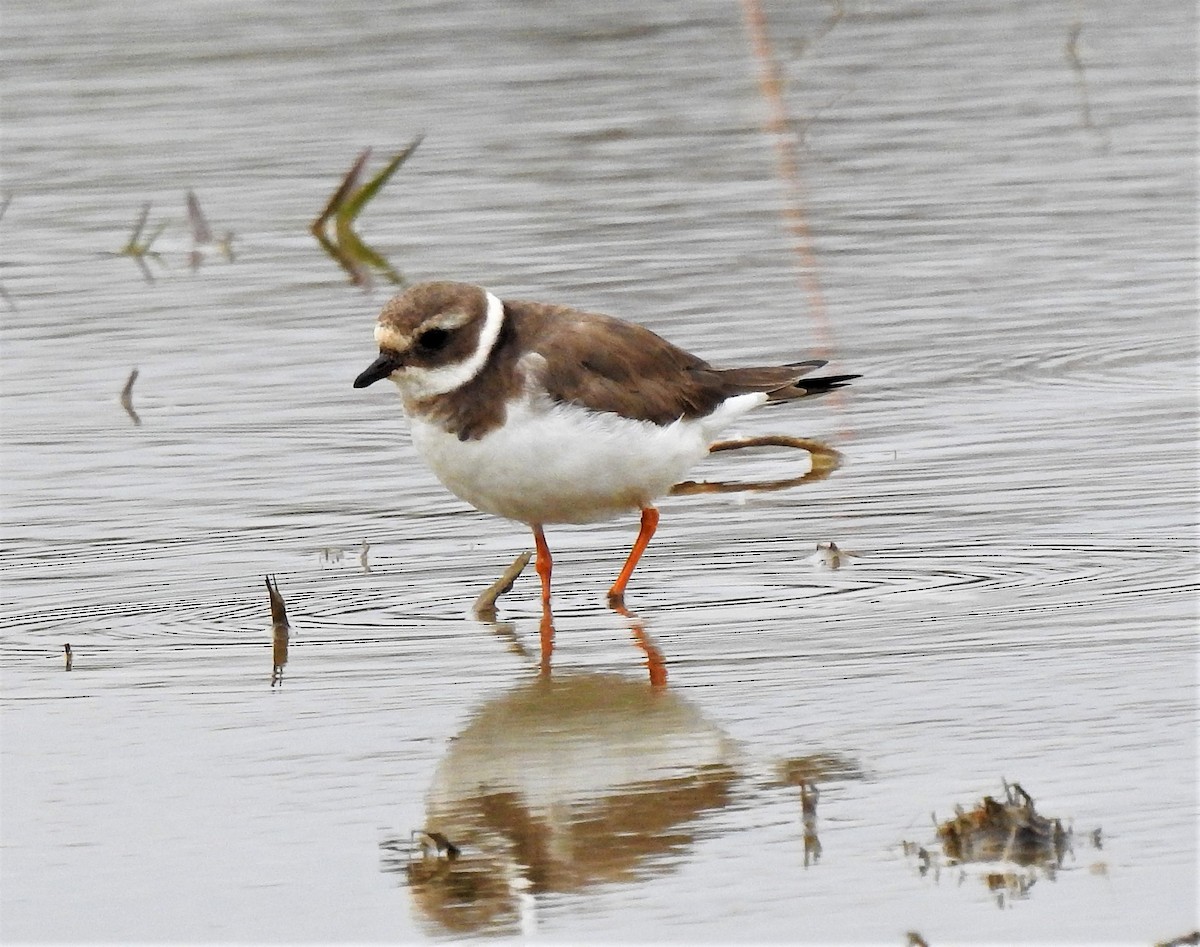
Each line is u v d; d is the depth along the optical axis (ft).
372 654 38.34
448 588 42.32
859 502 46.68
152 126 88.63
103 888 28.91
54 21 108.17
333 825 30.68
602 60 99.14
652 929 27.37
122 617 40.73
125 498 48.75
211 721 34.99
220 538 45.75
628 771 32.30
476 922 27.73
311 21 107.65
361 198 73.61
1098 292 63.93
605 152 82.99
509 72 96.89
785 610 40.01
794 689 35.60
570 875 28.91
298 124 88.69
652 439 40.24
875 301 63.26
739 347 58.59
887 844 29.45
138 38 104.01
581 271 66.69
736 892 28.25
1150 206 73.31
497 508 40.75
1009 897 27.86
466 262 68.54
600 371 39.99
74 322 64.49
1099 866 28.50
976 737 32.96
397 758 33.14
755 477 48.91
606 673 36.96
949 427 52.03
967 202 74.54
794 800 31.04
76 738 34.30
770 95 88.53
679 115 88.84
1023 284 64.85
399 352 39.50
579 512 40.83
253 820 30.94
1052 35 102.99
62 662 38.17
